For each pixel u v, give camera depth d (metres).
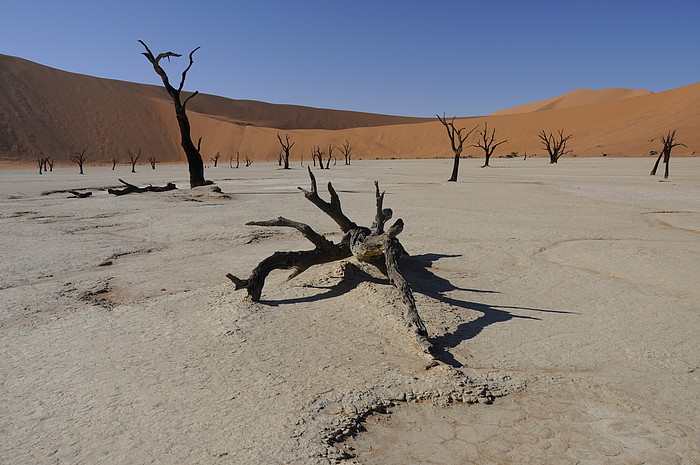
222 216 15.71
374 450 3.41
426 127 154.12
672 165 59.50
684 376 4.54
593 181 33.69
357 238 7.45
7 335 5.56
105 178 46.25
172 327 5.71
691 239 11.32
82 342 5.33
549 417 3.85
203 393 4.14
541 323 5.86
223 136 145.38
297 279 7.41
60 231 13.20
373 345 5.09
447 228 13.07
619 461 3.32
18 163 104.44
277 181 37.47
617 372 4.62
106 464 3.26
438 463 3.29
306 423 3.65
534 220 14.60
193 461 3.25
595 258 9.28
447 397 4.08
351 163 98.75
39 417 3.84
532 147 127.12
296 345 5.10
